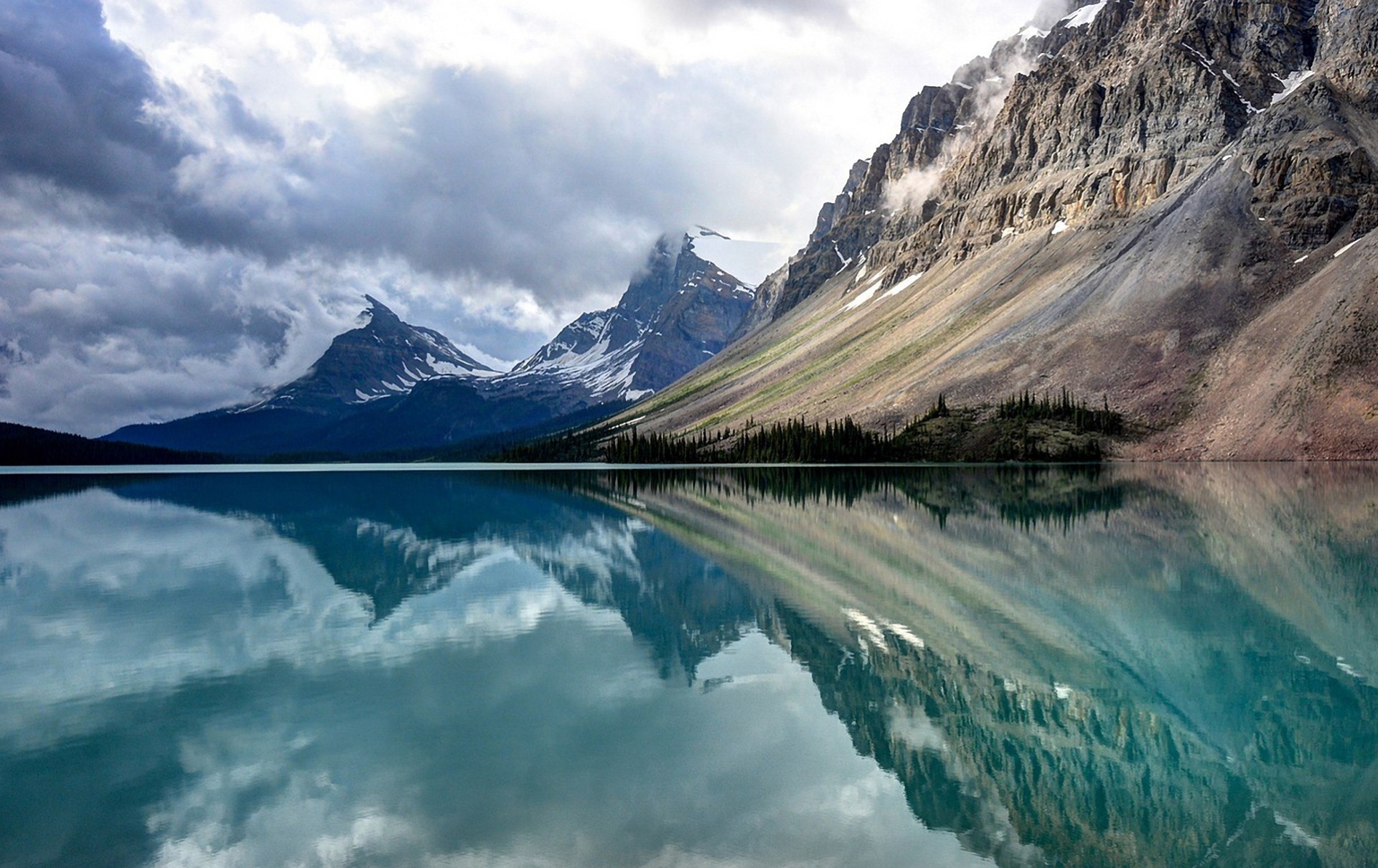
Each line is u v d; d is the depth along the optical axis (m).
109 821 15.61
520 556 47.06
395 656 26.42
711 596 34.88
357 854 14.40
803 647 26.75
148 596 36.50
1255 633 27.66
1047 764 17.78
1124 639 26.95
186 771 17.75
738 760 18.06
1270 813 15.64
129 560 47.25
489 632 29.41
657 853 14.27
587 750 18.48
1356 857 14.00
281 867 14.08
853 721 20.09
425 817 15.59
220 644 28.03
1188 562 40.53
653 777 17.20
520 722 20.36
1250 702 21.28
